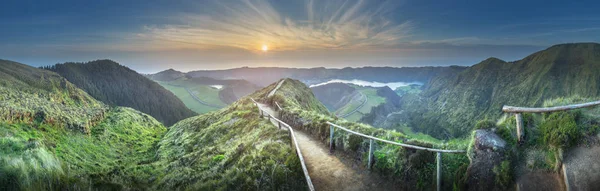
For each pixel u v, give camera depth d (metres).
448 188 7.69
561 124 6.41
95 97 171.62
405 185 8.67
